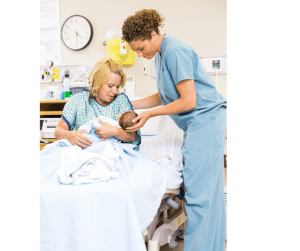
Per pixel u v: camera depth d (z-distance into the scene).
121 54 2.38
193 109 1.26
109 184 0.83
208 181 1.20
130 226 0.77
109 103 1.37
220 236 1.28
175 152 1.61
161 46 1.25
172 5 2.39
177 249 1.53
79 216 0.76
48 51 2.85
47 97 2.62
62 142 1.17
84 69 2.52
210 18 2.31
